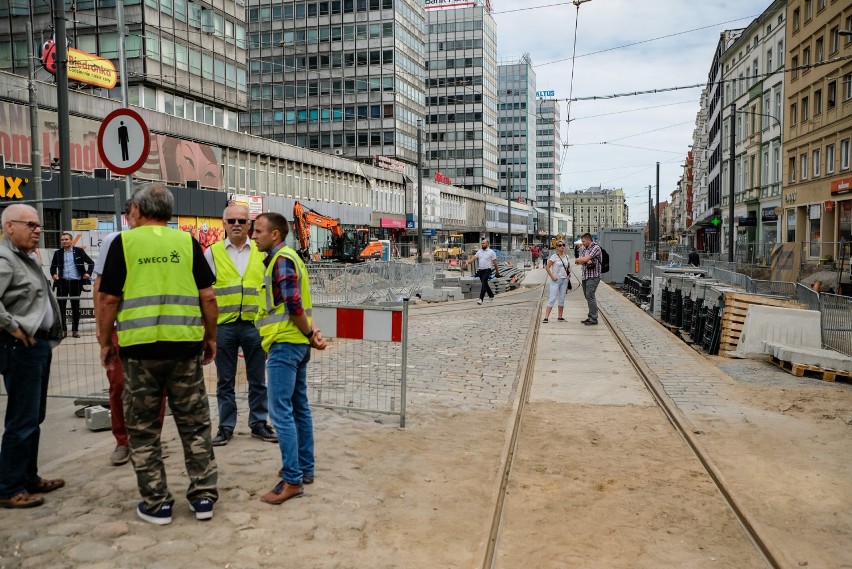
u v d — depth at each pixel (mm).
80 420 6844
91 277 13305
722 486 5203
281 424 4637
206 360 4543
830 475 5531
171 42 42219
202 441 4289
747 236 49594
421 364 10281
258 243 4781
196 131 39812
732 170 35469
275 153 49688
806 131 36906
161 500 4152
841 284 20562
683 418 7258
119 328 4102
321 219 38750
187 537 3979
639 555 4102
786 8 40125
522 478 5438
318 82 82938
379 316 6668
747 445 6340
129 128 6703
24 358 4387
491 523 4387
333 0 81938
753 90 47500
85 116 30781
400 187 77438
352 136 82250
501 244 121000
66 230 13352
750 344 11289
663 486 5297
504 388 8695
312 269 18688
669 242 109938
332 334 6809
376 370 9562
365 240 43688
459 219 97250
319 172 57594
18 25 39781
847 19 31344
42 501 4434
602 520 4625
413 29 87188
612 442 6480
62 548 3793
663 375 9609
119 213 6848
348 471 5305
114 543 3855
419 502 4750
